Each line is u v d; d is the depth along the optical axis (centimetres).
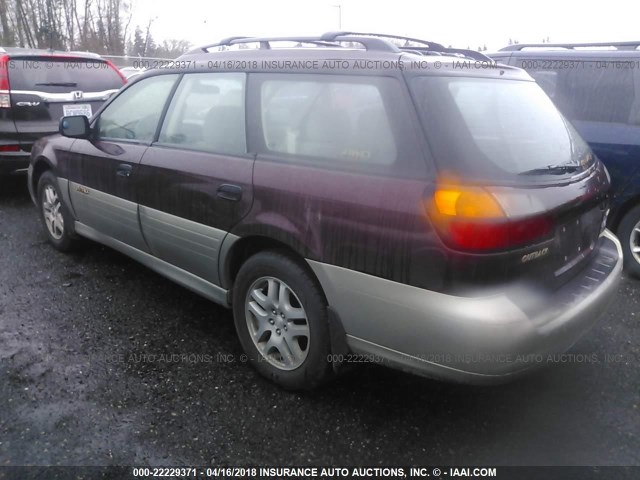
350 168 250
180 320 367
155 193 342
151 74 376
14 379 294
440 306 220
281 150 281
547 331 230
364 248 238
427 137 231
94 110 682
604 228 327
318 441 254
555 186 247
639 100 438
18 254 480
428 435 261
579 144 311
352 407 279
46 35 2658
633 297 418
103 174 390
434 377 235
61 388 288
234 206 290
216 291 324
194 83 338
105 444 248
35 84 630
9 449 243
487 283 217
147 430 258
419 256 222
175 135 342
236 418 269
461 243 213
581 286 266
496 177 227
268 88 294
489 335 215
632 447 254
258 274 290
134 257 391
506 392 296
